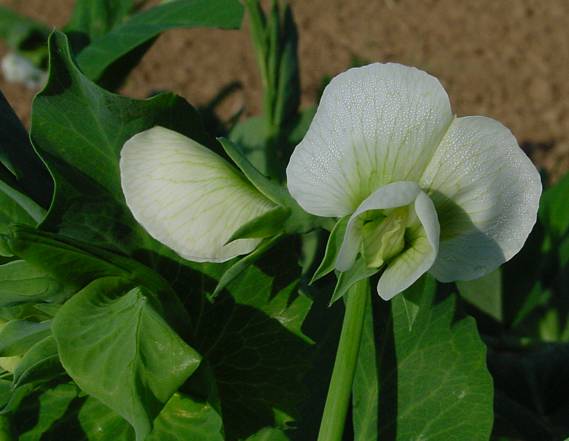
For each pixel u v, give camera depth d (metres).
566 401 0.28
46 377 0.20
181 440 0.21
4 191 0.21
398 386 0.22
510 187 0.19
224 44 0.69
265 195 0.20
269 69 0.30
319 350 0.25
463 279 0.19
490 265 0.19
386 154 0.19
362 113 0.19
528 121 0.61
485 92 0.63
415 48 0.66
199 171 0.19
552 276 0.31
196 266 0.21
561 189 0.31
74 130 0.21
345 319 0.20
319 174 0.19
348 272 0.19
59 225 0.21
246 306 0.21
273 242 0.20
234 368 0.21
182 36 0.69
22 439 0.20
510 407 0.26
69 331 0.19
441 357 0.22
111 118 0.21
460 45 0.67
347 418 0.24
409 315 0.19
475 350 0.22
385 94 0.19
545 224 0.30
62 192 0.20
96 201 0.21
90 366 0.19
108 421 0.21
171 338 0.19
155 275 0.20
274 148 0.31
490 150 0.19
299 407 0.24
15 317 0.21
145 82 0.65
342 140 0.19
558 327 0.31
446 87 0.63
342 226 0.19
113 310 0.19
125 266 0.20
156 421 0.21
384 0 0.71
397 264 0.19
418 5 0.71
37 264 0.20
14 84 0.64
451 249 0.19
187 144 0.20
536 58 0.66
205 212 0.19
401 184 0.18
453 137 0.19
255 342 0.21
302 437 0.24
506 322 0.30
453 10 0.70
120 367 0.19
